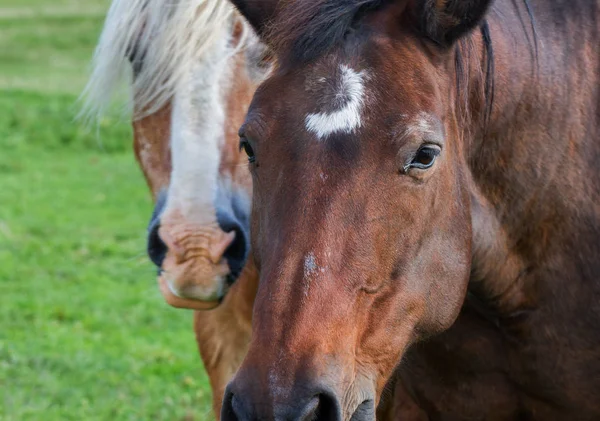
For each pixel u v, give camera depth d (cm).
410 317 309
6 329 898
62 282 1056
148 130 463
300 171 287
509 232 371
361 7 310
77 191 1495
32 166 1644
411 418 422
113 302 991
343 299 283
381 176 288
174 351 852
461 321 388
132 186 1531
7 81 2259
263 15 340
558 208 371
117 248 1183
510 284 375
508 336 382
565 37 384
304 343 274
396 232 294
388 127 289
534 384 385
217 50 438
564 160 371
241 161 441
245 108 447
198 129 434
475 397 397
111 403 721
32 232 1264
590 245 372
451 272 320
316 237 281
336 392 273
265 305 281
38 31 3056
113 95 487
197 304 434
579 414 387
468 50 334
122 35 453
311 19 303
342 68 297
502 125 359
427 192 300
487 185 365
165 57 439
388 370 307
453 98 321
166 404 724
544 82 367
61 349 845
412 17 312
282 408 268
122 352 845
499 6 374
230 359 491
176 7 436
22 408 706
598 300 371
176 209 426
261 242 304
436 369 396
